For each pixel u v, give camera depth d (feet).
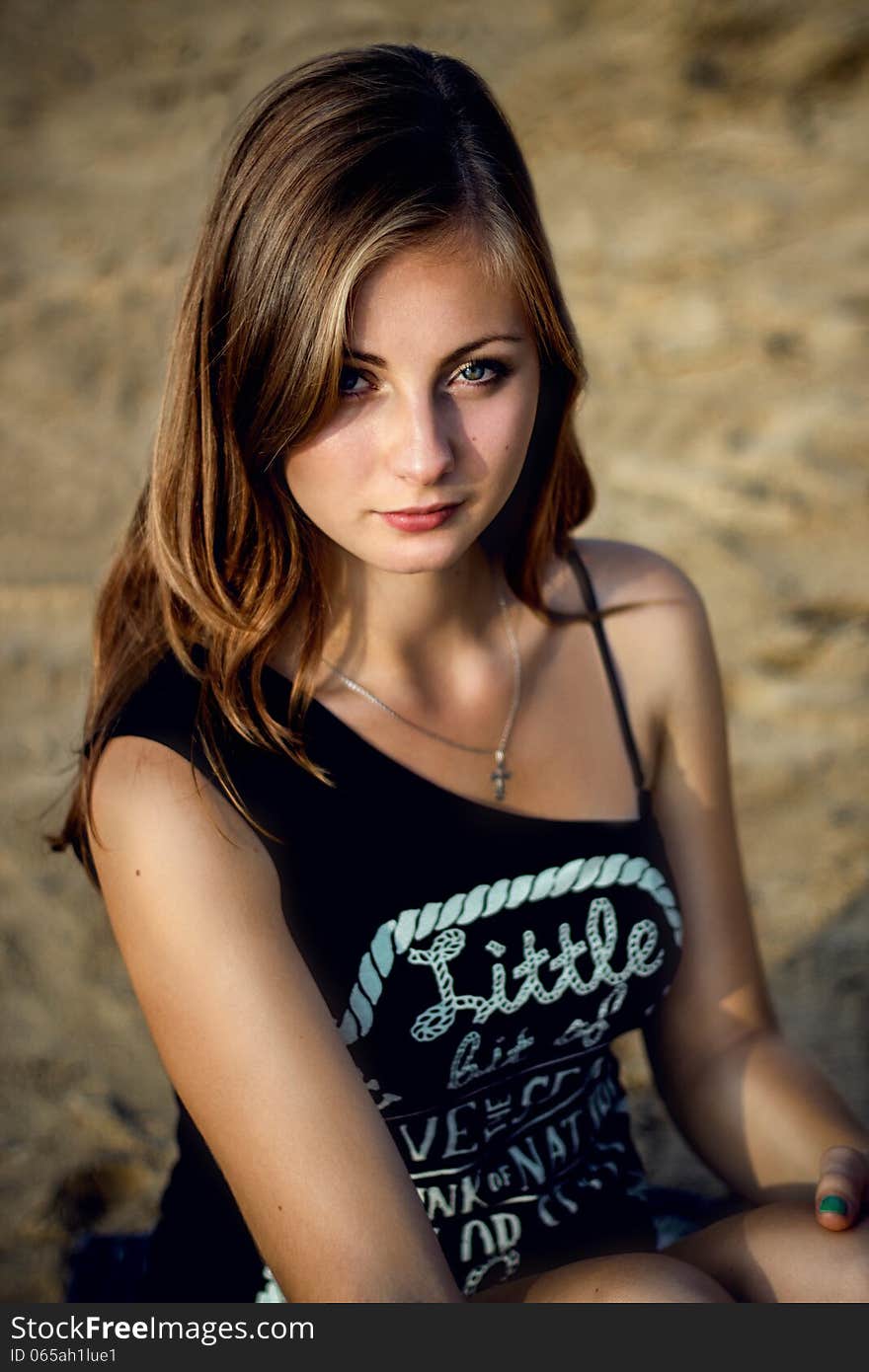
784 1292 4.48
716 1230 4.75
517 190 4.27
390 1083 4.83
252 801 4.66
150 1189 8.09
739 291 16.90
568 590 5.61
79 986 9.88
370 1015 4.77
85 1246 6.42
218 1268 5.05
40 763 12.43
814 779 11.51
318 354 4.12
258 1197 4.28
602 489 14.82
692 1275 4.34
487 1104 5.00
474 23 23.04
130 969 4.58
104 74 25.25
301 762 4.76
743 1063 5.59
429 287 4.10
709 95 20.38
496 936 4.92
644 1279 4.28
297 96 4.13
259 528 4.59
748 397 15.56
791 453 14.71
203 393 4.46
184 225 20.88
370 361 4.17
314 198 4.04
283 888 4.70
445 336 4.15
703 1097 5.60
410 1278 4.11
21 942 10.34
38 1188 8.04
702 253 17.61
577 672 5.51
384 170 4.03
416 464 4.23
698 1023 5.69
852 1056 8.63
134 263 20.43
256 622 4.66
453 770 5.15
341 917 4.75
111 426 17.65
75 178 22.68
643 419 15.60
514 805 5.25
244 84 23.70
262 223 4.14
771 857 10.72
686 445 15.14
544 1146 5.15
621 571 5.78
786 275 17.02
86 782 4.71
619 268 17.67
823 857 10.66
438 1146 4.95
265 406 4.29
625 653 5.63
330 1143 4.23
